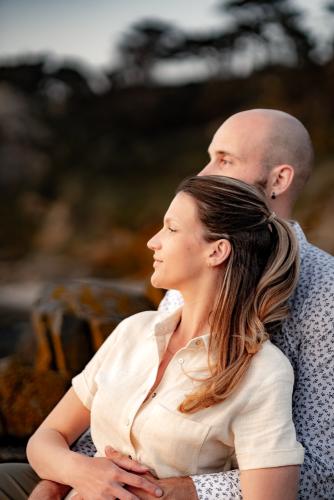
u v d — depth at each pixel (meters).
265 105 18.42
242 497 1.83
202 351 1.91
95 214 18.12
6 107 20.45
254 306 1.91
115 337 2.12
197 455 1.86
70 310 3.64
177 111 20.56
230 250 1.92
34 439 2.10
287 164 2.52
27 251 17.28
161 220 17.23
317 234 11.82
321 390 2.06
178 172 18.98
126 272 15.66
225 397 1.82
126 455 1.95
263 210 1.97
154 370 1.95
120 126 20.81
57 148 20.34
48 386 3.34
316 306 2.11
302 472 1.95
